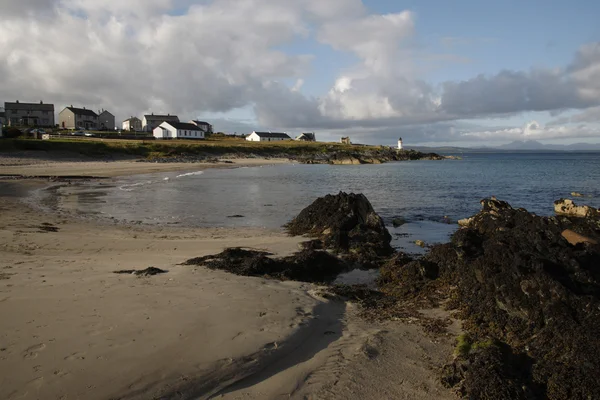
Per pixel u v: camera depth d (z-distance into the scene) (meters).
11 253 11.38
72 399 4.46
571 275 7.62
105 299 7.39
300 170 67.12
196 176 47.28
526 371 5.70
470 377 5.36
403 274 10.20
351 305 8.64
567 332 5.92
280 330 6.62
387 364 5.99
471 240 10.78
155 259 11.61
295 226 17.28
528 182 46.69
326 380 5.46
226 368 5.39
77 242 13.55
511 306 7.07
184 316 6.77
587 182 46.94
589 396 5.12
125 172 46.88
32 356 5.19
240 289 8.53
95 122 119.31
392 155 124.81
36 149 56.94
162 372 5.11
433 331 7.29
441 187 39.56
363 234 14.26
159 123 137.38
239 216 21.06
